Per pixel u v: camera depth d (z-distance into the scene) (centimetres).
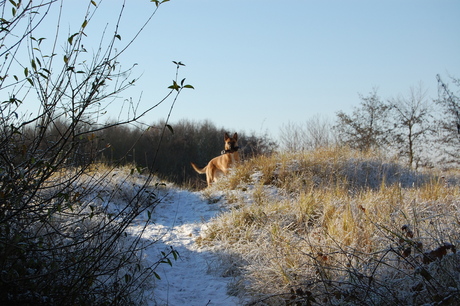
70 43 369
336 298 412
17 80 363
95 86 367
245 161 1375
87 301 390
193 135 4153
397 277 421
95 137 379
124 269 553
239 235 762
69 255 395
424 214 610
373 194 838
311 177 1152
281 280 501
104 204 887
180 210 1135
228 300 525
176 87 361
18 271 352
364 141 1956
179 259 720
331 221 648
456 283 351
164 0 377
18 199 341
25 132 400
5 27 350
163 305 509
